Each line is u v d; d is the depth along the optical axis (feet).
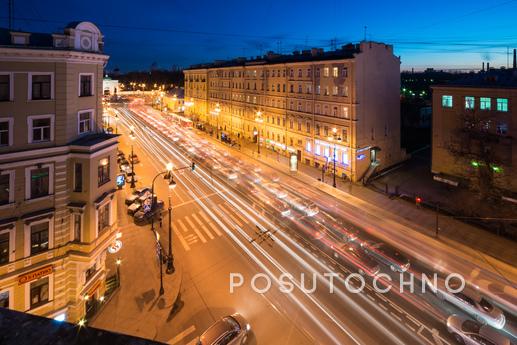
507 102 114.42
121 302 70.64
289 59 196.75
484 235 101.65
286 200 130.82
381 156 163.94
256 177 163.32
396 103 169.48
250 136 238.68
